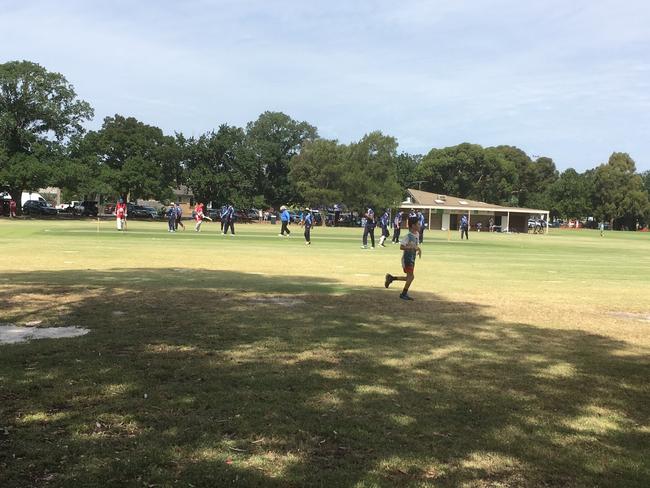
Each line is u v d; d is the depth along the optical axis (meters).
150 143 81.56
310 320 9.15
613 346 8.09
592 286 15.69
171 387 5.60
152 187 77.56
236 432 4.59
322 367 6.50
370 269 18.52
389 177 86.50
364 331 8.48
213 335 7.85
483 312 10.54
